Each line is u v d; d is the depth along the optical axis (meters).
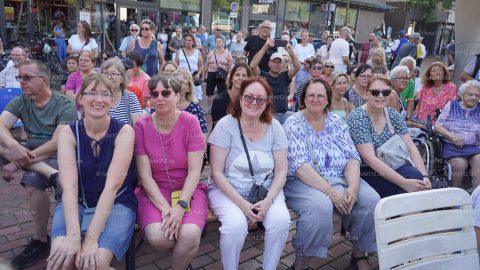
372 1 23.47
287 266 3.16
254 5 18.14
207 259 3.19
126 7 14.71
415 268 1.92
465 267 2.01
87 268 2.20
